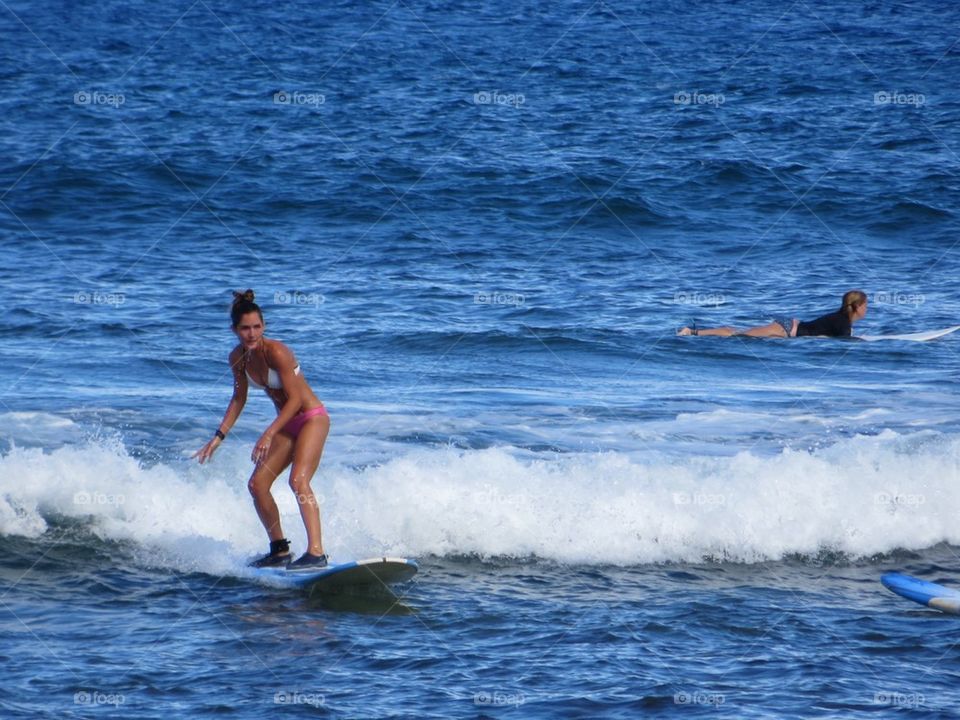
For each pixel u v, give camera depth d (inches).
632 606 1083.9
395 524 1234.6
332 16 7824.8
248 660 929.5
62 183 3698.3
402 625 1019.3
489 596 1104.8
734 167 4151.1
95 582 1109.1
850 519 1289.4
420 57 6451.8
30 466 1263.5
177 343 2139.5
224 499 1259.2
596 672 914.7
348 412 1688.0
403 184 3828.7
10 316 2308.1
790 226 3538.4
